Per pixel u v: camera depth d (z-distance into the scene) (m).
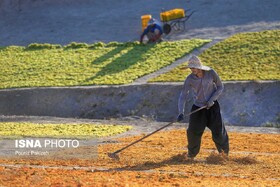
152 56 118.81
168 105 94.38
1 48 135.88
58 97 102.44
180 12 135.12
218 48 117.81
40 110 101.94
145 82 102.69
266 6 144.50
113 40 137.00
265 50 112.25
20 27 155.38
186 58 115.81
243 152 48.25
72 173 31.72
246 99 90.12
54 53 129.00
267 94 90.25
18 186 27.11
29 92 104.94
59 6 166.88
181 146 52.81
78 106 100.06
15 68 120.94
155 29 128.38
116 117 95.56
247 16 139.38
